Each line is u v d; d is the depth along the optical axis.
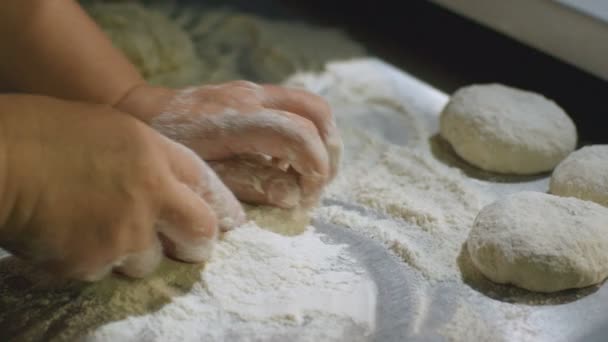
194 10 0.85
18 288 0.56
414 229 0.60
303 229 0.60
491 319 0.54
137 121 0.54
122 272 0.56
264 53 0.79
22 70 0.62
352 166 0.66
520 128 0.65
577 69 0.68
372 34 0.81
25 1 0.61
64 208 0.50
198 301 0.56
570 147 0.65
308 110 0.61
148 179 0.52
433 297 0.56
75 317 0.54
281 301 0.56
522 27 0.69
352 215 0.62
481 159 0.65
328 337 0.54
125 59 0.64
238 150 0.59
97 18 0.80
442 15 0.77
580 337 0.53
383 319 0.54
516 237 0.55
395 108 0.72
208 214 0.54
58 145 0.51
